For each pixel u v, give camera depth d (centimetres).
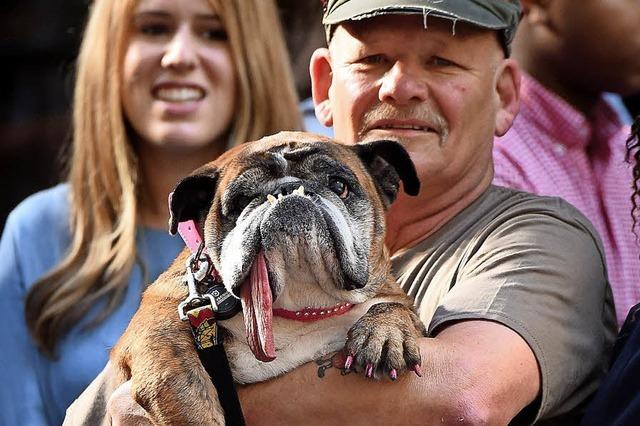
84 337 796
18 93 1608
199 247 587
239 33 873
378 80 657
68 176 1004
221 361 565
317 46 1170
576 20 807
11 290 841
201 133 869
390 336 543
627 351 577
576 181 820
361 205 583
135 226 834
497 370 551
